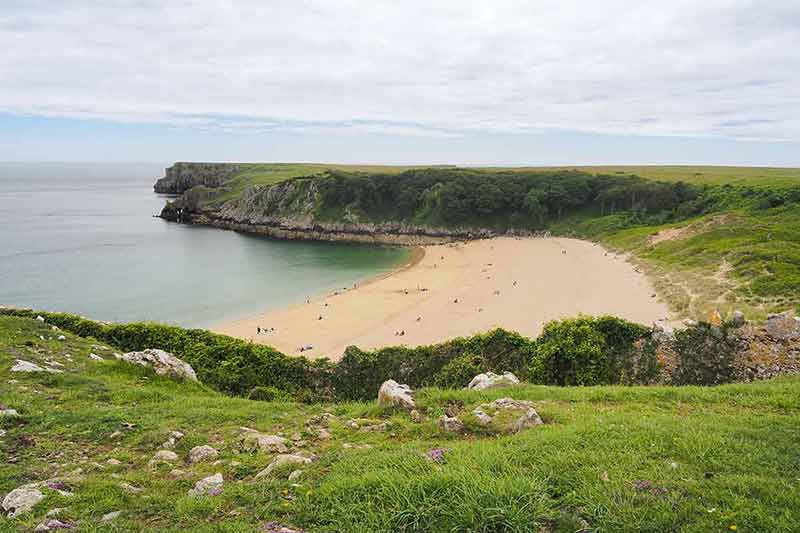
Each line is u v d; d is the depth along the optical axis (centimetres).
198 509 675
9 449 902
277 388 1989
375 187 12688
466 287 5934
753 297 3828
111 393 1323
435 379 2028
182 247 9538
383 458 800
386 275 7131
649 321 3934
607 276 5819
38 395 1238
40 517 640
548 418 1038
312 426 1081
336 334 4334
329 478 737
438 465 759
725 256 5122
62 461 869
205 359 2041
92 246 9169
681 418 1000
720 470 718
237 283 6638
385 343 4022
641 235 7781
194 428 1070
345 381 2044
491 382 1505
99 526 621
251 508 679
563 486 684
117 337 2131
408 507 629
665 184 10625
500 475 706
